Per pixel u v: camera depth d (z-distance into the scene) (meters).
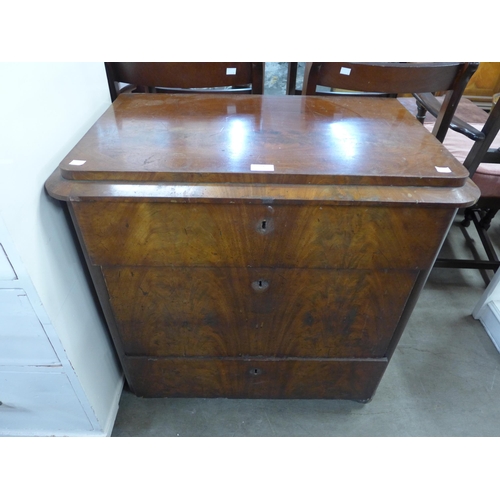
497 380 1.15
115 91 1.03
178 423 1.02
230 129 0.77
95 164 0.62
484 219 1.60
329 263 0.70
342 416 1.05
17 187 0.55
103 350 0.93
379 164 0.65
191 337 0.86
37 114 0.61
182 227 0.64
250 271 0.72
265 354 0.90
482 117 1.58
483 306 1.30
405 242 0.67
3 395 0.80
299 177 0.61
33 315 0.64
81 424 0.91
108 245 0.67
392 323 0.83
